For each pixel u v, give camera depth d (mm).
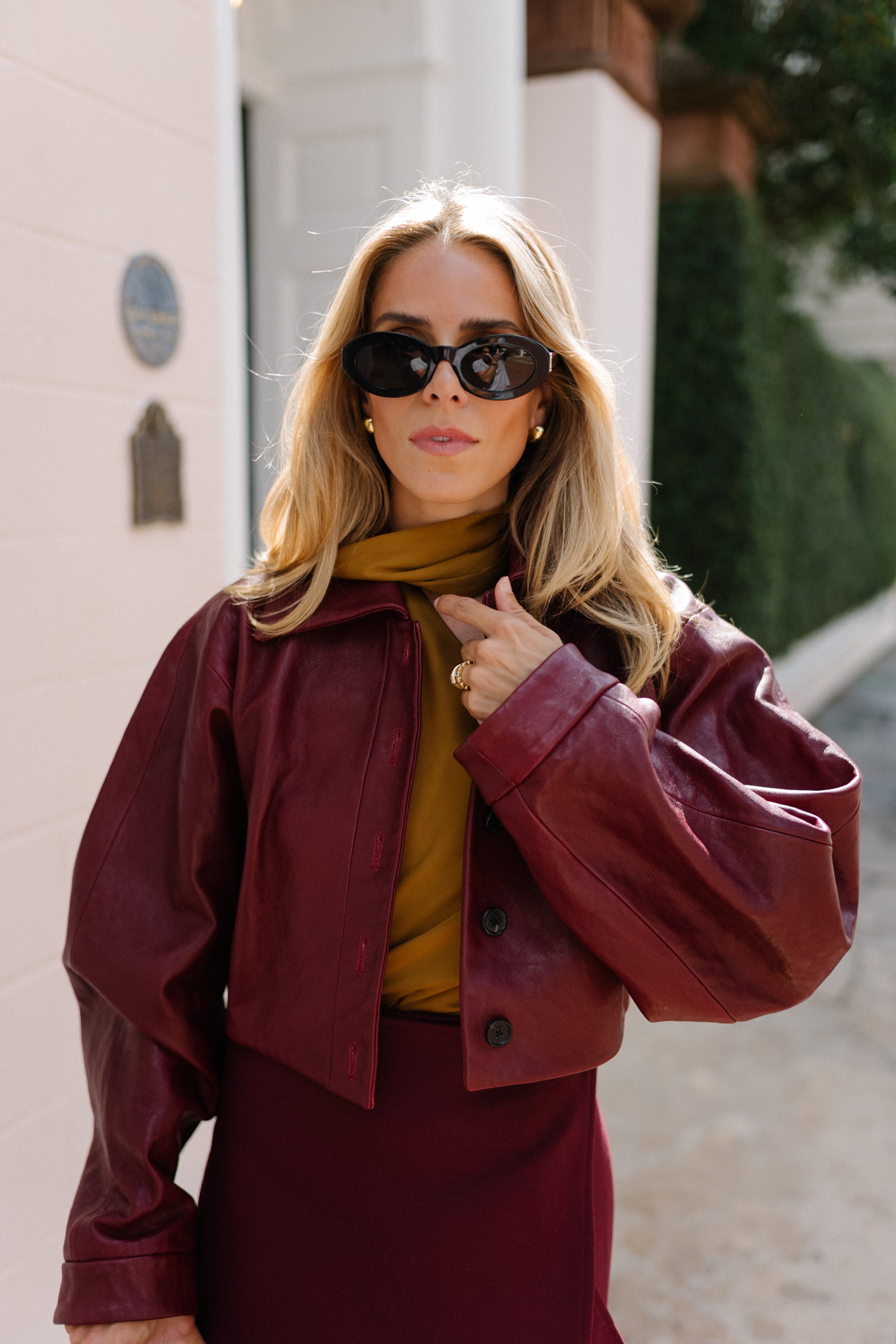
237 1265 1121
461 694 1107
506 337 1021
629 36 4605
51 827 1717
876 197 7414
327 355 1146
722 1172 2691
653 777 971
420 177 3229
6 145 1562
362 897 1062
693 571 6691
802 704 8508
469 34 3195
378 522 1199
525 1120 1083
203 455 2045
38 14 1601
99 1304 1077
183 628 1214
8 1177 1662
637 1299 2238
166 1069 1143
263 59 3275
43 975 1711
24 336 1613
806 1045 3400
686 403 6559
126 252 1814
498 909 1042
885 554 12555
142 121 1835
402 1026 1078
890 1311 2219
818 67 6680
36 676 1674
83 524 1755
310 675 1120
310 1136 1093
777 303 7211
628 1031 3480
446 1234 1058
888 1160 2760
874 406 11344
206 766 1123
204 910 1134
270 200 3412
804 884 991
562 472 1134
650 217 5125
